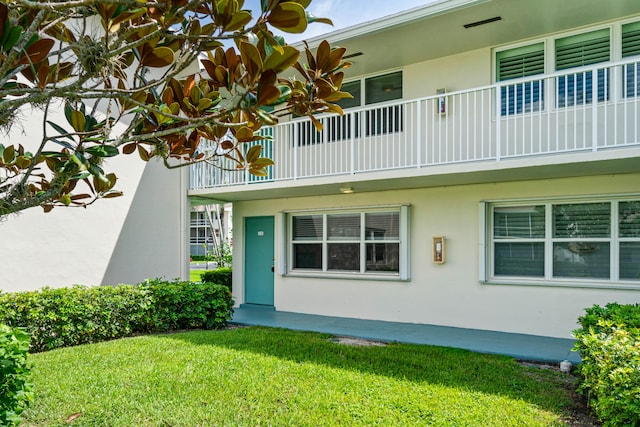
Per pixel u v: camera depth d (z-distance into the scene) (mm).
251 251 10039
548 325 6754
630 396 2883
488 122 7301
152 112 2076
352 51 7707
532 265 7039
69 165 2016
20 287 6688
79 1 1643
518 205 7203
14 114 2469
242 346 5930
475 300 7359
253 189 8258
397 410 3752
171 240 9062
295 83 2062
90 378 4551
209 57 2062
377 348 5957
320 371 4805
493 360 5352
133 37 2094
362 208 8477
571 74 6297
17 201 2156
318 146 8984
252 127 2205
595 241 6562
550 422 3502
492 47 7434
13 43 1545
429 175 6664
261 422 3547
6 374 2926
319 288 8906
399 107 7957
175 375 4652
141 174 8500
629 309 4656
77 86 1791
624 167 5910
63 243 7250
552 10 6297
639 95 6277
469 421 3525
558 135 6641
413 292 7914
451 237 7613
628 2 6051
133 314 6715
